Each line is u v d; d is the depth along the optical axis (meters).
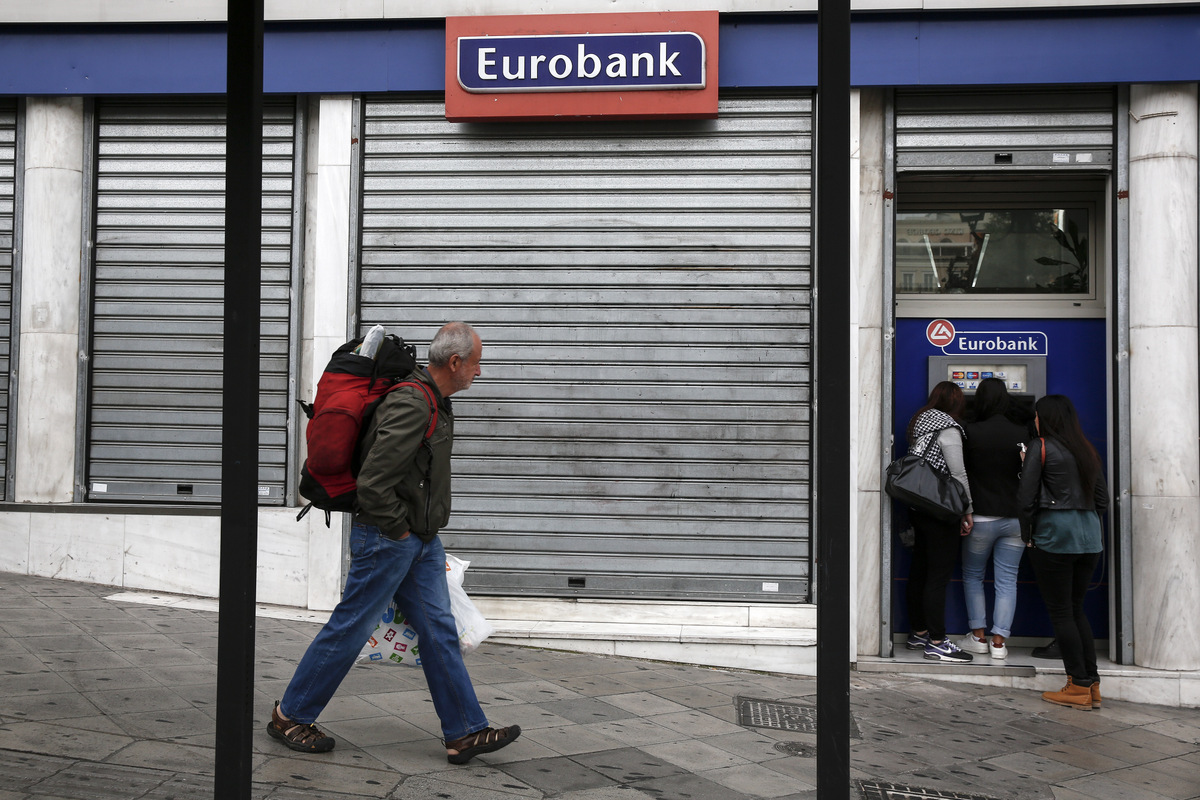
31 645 5.33
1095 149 6.59
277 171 7.00
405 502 3.88
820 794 2.38
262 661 5.39
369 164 6.89
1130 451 6.48
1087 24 6.45
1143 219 6.45
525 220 6.80
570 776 4.02
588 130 6.77
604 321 6.76
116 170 7.16
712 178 6.72
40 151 7.11
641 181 6.75
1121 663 6.47
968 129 6.67
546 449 6.75
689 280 6.72
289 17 6.75
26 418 7.11
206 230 7.12
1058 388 6.95
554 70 6.61
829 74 2.38
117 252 7.14
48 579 7.11
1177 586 6.29
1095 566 6.14
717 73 6.55
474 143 6.84
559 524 6.73
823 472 2.39
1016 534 6.52
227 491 2.49
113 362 7.13
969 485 6.58
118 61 6.97
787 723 5.16
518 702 5.15
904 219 7.11
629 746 4.52
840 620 2.38
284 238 6.99
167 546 6.99
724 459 6.67
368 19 6.76
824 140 2.38
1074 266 7.00
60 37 6.99
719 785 4.09
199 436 7.09
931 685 6.26
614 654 6.40
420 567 4.01
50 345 7.09
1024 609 6.86
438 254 6.84
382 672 5.45
